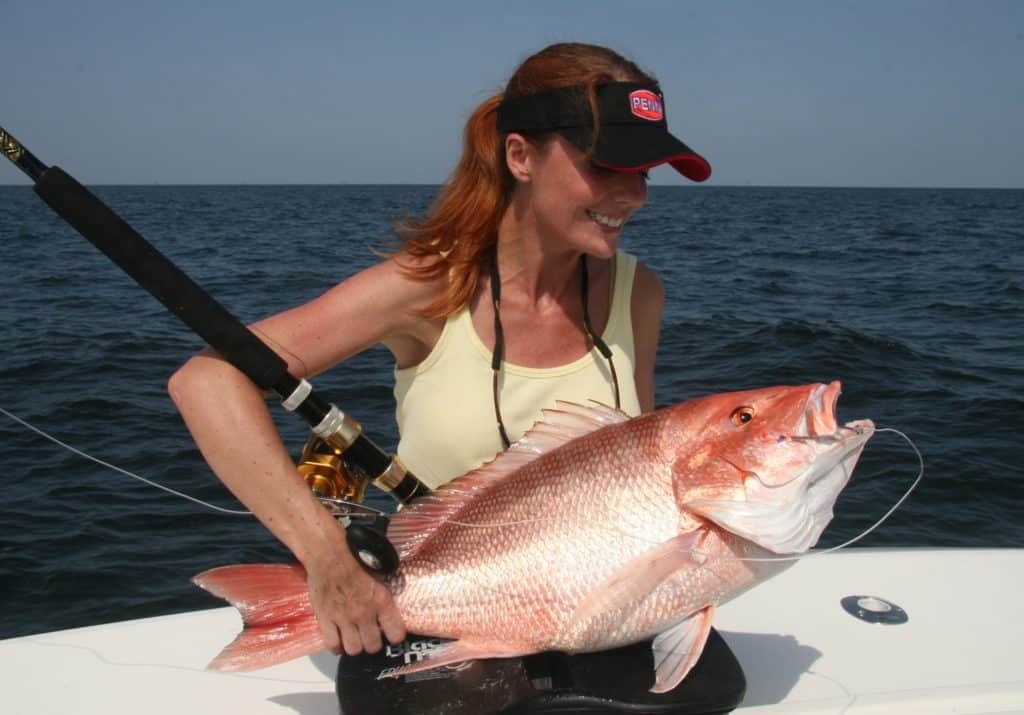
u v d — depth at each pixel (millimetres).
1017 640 2127
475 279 1938
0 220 40969
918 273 18484
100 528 4773
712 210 63500
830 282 16641
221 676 2021
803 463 1640
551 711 1618
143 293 13930
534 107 1773
